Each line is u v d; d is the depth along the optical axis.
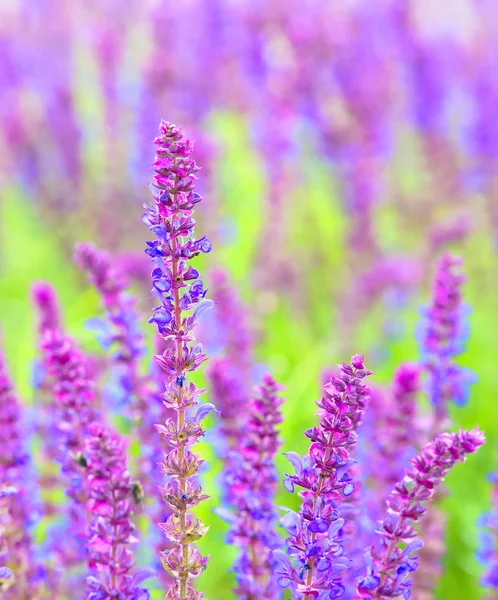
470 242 12.13
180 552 3.99
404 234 12.95
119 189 12.44
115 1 14.73
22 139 13.23
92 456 3.78
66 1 15.10
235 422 5.74
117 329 5.87
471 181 12.75
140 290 9.40
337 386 3.69
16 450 5.23
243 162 13.26
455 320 6.22
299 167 12.59
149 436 5.65
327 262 12.19
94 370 6.65
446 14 15.42
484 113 12.60
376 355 10.36
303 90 11.82
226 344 8.08
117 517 3.73
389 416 5.92
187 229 3.66
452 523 7.71
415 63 13.26
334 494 3.77
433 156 12.89
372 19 13.71
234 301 8.16
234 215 12.23
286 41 12.59
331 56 12.25
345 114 12.12
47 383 6.27
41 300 6.57
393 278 10.62
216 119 14.89
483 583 5.78
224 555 6.70
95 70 13.93
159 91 12.27
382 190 12.62
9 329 11.43
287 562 3.90
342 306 10.63
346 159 11.91
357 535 5.32
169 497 3.98
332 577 3.81
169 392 3.93
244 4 13.73
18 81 14.84
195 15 14.21
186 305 3.77
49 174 13.31
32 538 5.37
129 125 13.34
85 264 5.93
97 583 3.80
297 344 10.79
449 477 8.21
